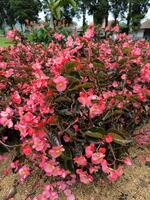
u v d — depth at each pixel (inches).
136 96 90.2
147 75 96.2
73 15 1579.7
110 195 84.8
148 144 107.3
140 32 1569.9
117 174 75.1
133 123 100.7
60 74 80.3
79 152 79.0
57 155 72.0
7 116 82.3
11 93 100.0
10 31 158.2
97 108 74.9
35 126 72.3
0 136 97.9
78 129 78.5
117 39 146.3
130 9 1523.1
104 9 1563.7
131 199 83.2
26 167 80.7
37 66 96.2
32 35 204.8
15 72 107.7
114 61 106.7
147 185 88.7
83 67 86.4
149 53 125.9
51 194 80.0
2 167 97.0
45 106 76.8
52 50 134.0
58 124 74.9
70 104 80.0
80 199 83.4
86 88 81.5
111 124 85.6
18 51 138.6
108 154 83.8
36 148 72.6
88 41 104.9
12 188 86.8
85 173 76.7
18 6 1844.2
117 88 98.3
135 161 100.0
